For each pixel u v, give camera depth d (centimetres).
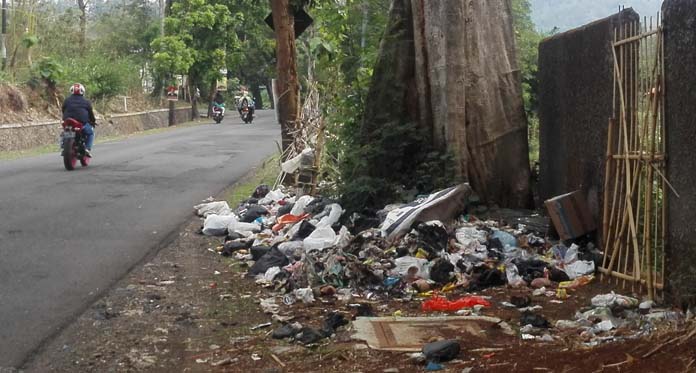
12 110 2781
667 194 650
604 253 764
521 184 1019
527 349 561
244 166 1811
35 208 1176
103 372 558
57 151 2412
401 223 845
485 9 1024
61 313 689
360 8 1571
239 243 923
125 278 803
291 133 1356
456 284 748
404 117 1042
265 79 6456
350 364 558
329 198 1050
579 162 859
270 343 611
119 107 3784
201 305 712
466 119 1002
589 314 639
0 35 3062
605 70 786
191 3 4341
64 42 3706
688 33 612
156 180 1527
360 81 1180
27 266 841
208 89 5475
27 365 572
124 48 4841
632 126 718
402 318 650
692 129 610
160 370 561
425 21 1012
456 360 551
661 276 666
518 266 771
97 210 1173
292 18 1425
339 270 758
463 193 917
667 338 529
